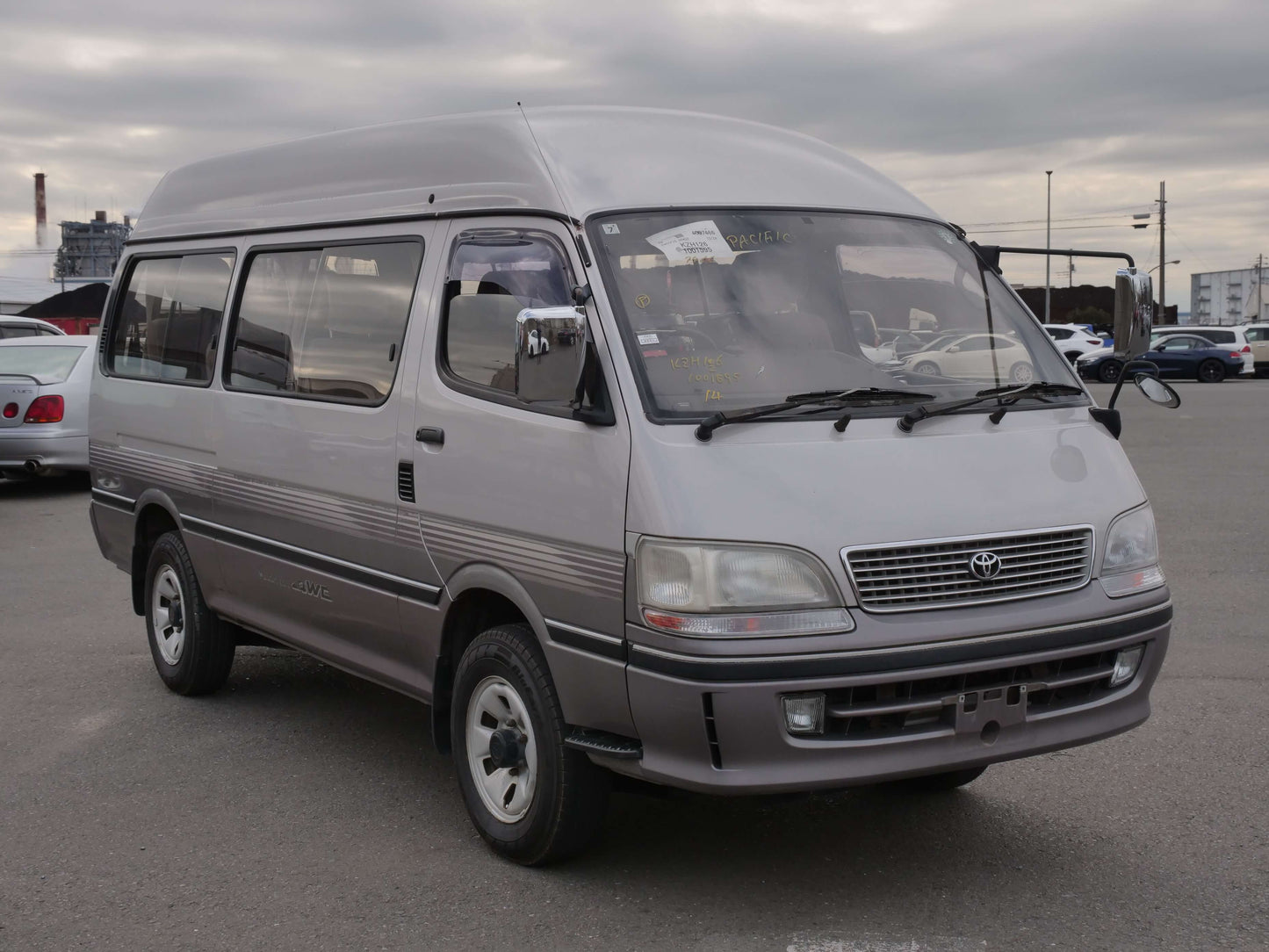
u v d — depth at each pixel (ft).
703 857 15.44
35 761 19.40
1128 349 15.60
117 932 13.64
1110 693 14.38
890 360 15.43
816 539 12.90
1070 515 14.12
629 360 13.88
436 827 16.60
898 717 13.17
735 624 12.71
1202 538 36.19
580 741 14.06
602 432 13.83
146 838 16.30
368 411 17.31
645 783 14.57
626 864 15.24
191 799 17.71
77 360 49.52
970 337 16.17
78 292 168.55
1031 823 16.43
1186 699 21.43
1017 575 13.66
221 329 21.12
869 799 17.39
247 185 21.45
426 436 16.10
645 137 16.39
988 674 13.44
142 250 24.30
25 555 36.76
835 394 14.33
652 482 13.16
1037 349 16.66
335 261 18.65
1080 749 19.21
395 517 16.76
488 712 15.56
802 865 15.19
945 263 16.93
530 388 13.89
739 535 12.81
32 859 15.65
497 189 15.94
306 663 25.43
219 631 22.26
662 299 14.58
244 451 20.04
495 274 15.69
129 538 24.12
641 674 13.15
